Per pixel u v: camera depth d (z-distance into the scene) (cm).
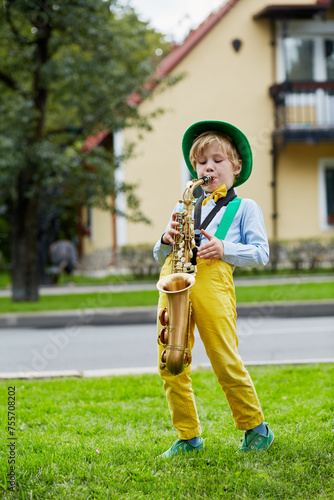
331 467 355
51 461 374
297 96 2069
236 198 391
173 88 2039
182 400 379
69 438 430
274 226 2111
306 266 1948
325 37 2112
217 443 402
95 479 346
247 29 2066
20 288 1495
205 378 612
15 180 1384
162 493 326
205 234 361
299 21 2095
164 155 2052
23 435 439
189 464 363
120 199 2012
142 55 1653
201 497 320
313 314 1293
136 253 1934
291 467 353
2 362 837
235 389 368
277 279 1772
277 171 2111
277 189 2112
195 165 400
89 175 1479
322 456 371
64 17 1368
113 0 1398
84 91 1495
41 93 1495
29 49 1470
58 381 624
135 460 378
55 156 1359
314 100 2070
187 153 416
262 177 2105
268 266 1923
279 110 2044
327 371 635
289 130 2006
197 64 2048
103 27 1408
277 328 1098
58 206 2062
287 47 2100
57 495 327
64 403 534
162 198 2056
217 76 2056
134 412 495
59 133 1588
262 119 2083
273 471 348
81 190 1530
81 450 398
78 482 343
